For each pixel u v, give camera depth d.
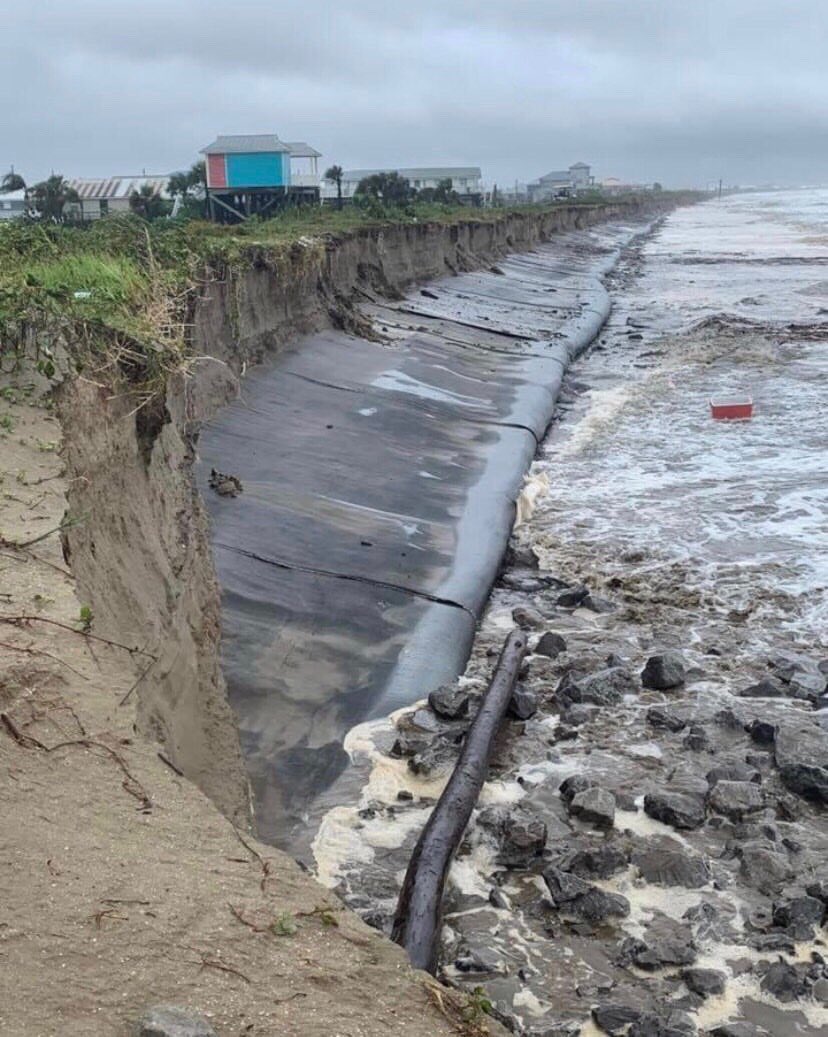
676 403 22.56
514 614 11.77
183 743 6.55
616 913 6.84
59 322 7.77
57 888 3.67
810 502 15.54
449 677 10.13
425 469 15.76
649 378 25.47
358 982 3.59
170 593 7.26
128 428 7.75
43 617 5.17
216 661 8.24
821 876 7.25
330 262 24.56
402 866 7.39
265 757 8.41
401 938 6.28
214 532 11.47
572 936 6.71
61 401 7.12
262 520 12.21
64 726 4.53
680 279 50.84
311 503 13.17
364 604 10.98
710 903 6.96
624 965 6.44
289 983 3.50
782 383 23.88
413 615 11.01
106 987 3.32
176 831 4.13
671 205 183.62
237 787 7.38
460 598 11.55
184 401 9.52
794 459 17.86
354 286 27.58
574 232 82.06
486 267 43.47
